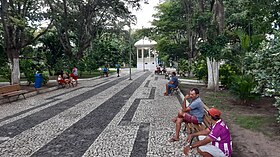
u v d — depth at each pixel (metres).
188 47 32.12
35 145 6.69
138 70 58.47
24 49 26.19
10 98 14.92
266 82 8.10
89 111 11.09
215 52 15.74
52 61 31.00
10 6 18.22
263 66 8.15
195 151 6.11
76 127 8.41
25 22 17.89
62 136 7.45
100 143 6.79
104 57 41.47
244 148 6.13
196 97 7.05
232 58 15.43
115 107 12.00
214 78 17.25
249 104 11.92
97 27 34.28
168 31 34.22
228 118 9.20
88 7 30.36
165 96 15.64
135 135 7.48
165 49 36.31
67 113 10.70
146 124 8.76
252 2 13.48
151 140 7.01
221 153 4.68
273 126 7.99
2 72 21.56
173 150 6.22
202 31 17.00
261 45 8.73
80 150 6.29
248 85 11.65
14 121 9.38
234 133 7.36
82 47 33.69
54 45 32.75
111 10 32.00
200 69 20.70
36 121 9.33
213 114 4.86
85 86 22.53
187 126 7.18
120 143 6.78
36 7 21.91
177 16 32.09
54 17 23.27
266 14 12.91
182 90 17.83
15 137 7.40
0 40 21.55
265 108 11.02
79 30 32.31
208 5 20.23
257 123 8.39
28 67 22.39
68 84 22.75
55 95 16.62
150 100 14.06
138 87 21.22
